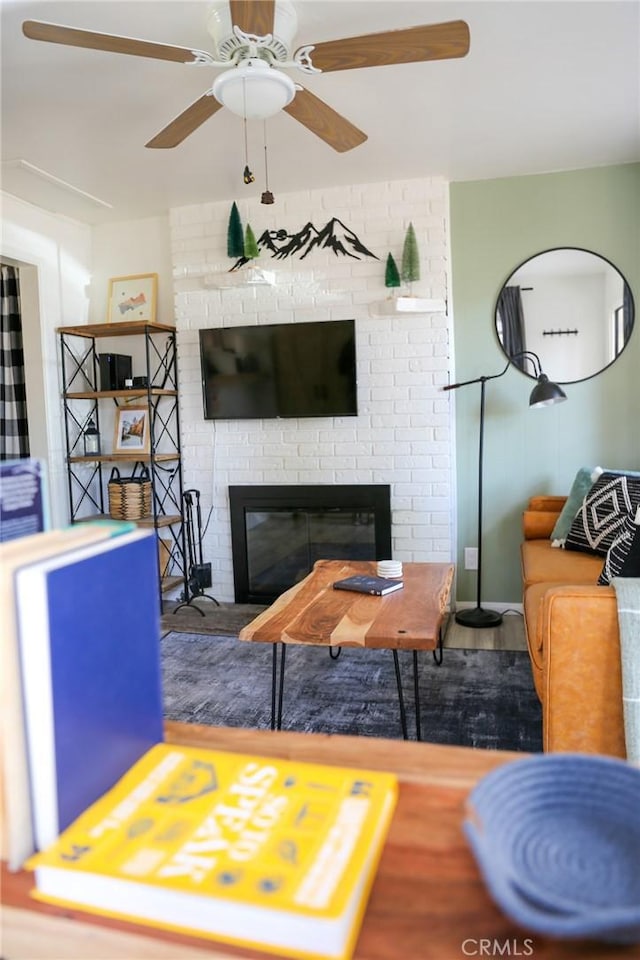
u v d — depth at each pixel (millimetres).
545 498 3711
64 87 2510
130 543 649
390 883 499
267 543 4230
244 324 4082
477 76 2512
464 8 2070
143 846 518
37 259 4008
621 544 2111
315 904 443
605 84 2602
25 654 523
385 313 3820
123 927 474
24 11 2041
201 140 3053
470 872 508
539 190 3717
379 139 3129
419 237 3768
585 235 3689
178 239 4141
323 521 4125
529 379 3832
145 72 2404
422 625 2100
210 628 3816
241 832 534
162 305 4336
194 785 610
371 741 723
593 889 476
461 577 4035
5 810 526
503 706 2707
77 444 4375
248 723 2617
